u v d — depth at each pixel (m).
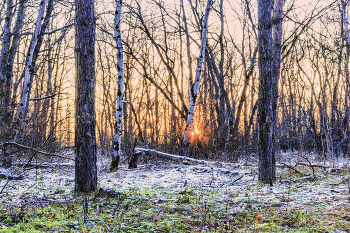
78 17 7.17
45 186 8.07
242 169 12.16
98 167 13.60
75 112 7.34
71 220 4.69
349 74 19.20
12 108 12.22
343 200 5.68
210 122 19.33
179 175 10.83
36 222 4.45
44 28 13.35
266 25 8.54
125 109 25.98
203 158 16.58
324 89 21.09
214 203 6.19
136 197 6.62
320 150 18.42
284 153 23.53
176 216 5.17
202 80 22.59
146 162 15.01
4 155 11.49
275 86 9.60
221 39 20.25
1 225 4.39
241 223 4.73
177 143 18.44
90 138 7.29
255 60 19.22
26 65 11.89
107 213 5.39
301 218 4.75
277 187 7.76
